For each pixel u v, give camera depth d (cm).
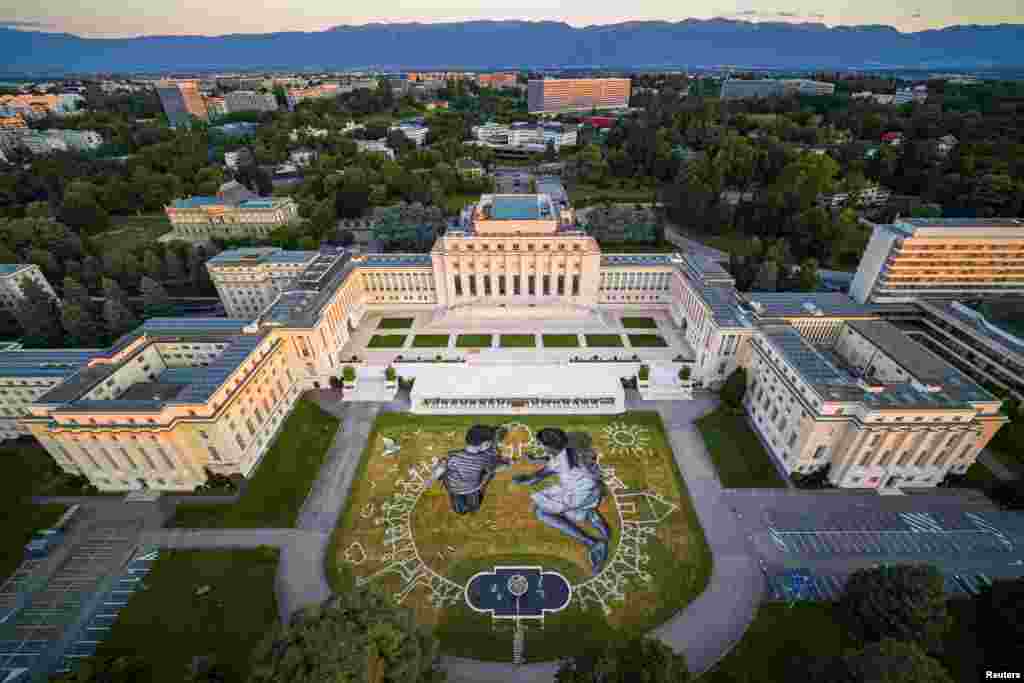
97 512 8588
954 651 6344
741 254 18350
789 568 7456
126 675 5897
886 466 8562
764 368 10156
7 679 6359
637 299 15050
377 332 13900
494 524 8206
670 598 7056
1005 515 8312
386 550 7806
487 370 11950
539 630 6706
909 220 13225
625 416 10550
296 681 4694
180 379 10706
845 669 5159
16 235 17025
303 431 10312
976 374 11200
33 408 8581
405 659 5203
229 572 7500
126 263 16025
